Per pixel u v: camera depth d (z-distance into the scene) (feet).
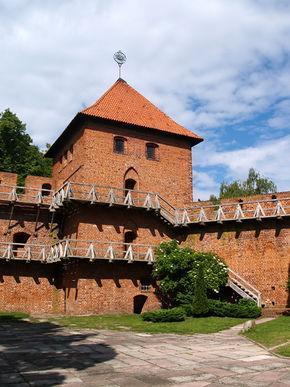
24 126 130.82
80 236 83.66
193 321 68.23
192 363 38.24
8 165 126.93
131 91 108.99
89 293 81.30
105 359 39.73
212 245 89.86
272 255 82.28
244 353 43.19
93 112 90.74
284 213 80.89
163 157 98.02
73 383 30.83
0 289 85.81
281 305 79.41
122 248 87.56
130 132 94.79
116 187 89.71
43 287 89.51
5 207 91.97
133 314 83.30
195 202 97.09
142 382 31.30
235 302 83.15
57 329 61.21
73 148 96.12
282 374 33.53
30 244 86.38
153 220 92.99
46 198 95.04
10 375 33.01
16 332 57.93
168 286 81.10
